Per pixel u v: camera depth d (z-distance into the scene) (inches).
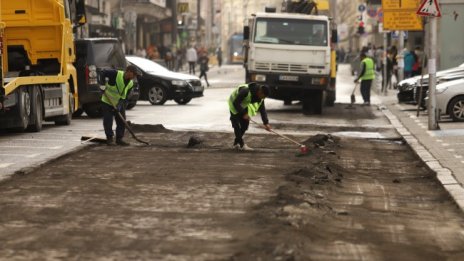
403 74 2965.1
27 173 976.9
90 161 1095.6
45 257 560.1
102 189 858.8
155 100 2406.5
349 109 2282.2
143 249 583.2
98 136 1439.5
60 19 1690.5
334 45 2081.7
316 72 2006.6
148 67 2445.9
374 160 1180.5
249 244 587.2
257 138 1439.5
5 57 1664.6
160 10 5310.0
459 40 2731.3
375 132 1619.1
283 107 2395.4
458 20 2726.4
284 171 1003.3
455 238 661.3
